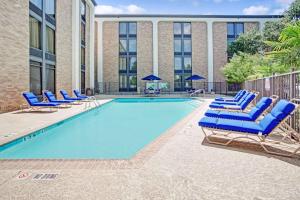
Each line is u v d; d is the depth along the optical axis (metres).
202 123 5.95
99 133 8.86
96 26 33.09
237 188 3.39
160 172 3.97
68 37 21.08
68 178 3.74
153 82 33.62
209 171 4.01
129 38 33.62
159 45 33.78
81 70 24.89
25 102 13.78
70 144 7.21
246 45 29.33
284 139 6.04
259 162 4.46
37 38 15.90
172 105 19.28
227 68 25.38
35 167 4.21
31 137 7.37
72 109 14.01
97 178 3.74
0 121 9.50
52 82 18.25
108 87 33.47
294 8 25.52
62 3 19.73
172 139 6.24
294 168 4.14
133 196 3.17
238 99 12.54
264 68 14.34
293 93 6.88
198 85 34.00
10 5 12.37
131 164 4.36
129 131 9.27
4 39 11.93
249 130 5.33
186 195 3.20
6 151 6.22
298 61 9.45
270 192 3.27
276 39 25.97
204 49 34.06
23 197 3.15
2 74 11.84
